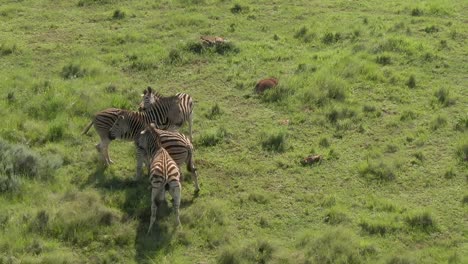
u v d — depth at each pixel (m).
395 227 12.76
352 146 15.99
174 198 12.55
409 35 22.61
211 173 14.90
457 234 12.66
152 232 12.55
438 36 22.50
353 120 17.11
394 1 26.88
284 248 12.16
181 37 22.98
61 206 13.05
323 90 18.41
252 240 12.47
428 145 15.91
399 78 19.30
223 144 16.11
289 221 13.20
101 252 12.07
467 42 21.89
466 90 18.69
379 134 16.50
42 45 22.30
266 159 15.51
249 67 20.47
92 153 15.37
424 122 16.98
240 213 13.45
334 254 11.84
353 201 13.77
